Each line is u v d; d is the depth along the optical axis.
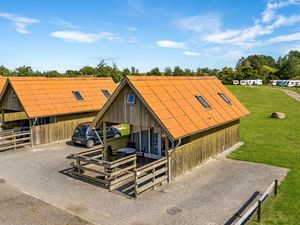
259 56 140.00
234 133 20.73
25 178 14.56
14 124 26.44
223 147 19.08
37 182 13.97
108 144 16.69
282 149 19.42
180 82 17.97
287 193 12.02
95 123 16.39
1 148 20.05
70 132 24.52
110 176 12.92
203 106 17.11
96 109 25.88
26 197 12.20
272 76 109.75
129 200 11.74
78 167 14.34
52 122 23.55
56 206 11.30
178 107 15.12
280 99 51.38
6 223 10.00
